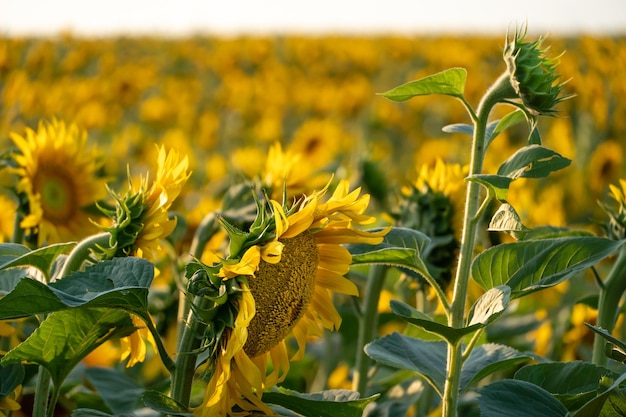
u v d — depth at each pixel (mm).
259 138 9141
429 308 2936
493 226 2047
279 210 1997
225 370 1989
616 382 2025
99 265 2027
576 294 3754
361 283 3154
